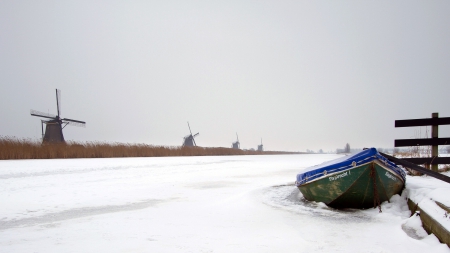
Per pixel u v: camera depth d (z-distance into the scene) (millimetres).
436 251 5184
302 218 7934
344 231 6734
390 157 9391
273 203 9727
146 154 39344
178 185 14047
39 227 7258
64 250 5629
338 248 5660
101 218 8102
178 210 9016
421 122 11117
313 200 9695
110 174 17812
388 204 8648
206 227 7152
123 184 14281
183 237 6367
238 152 59625
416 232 6480
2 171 17828
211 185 14055
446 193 7016
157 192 12211
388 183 8453
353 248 5648
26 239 6332
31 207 9500
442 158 11125
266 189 12062
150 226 7266
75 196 11289
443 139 11055
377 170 8227
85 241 6152
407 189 9133
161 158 34688
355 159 8398
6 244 6012
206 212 8719
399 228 6762
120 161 27406
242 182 14992
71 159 28578
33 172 17797
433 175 8078
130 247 5762
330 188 8836
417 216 7121
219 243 5977
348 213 8453
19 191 12180
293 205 9461
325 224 7328
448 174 11156
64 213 8734
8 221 7848
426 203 6906
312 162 31797
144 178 16469
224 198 10875
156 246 5812
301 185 9969
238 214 8430
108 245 5887
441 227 5512
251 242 6027
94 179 15727
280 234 6559
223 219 7910
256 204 9594
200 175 18000
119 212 8828
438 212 6031
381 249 5574
